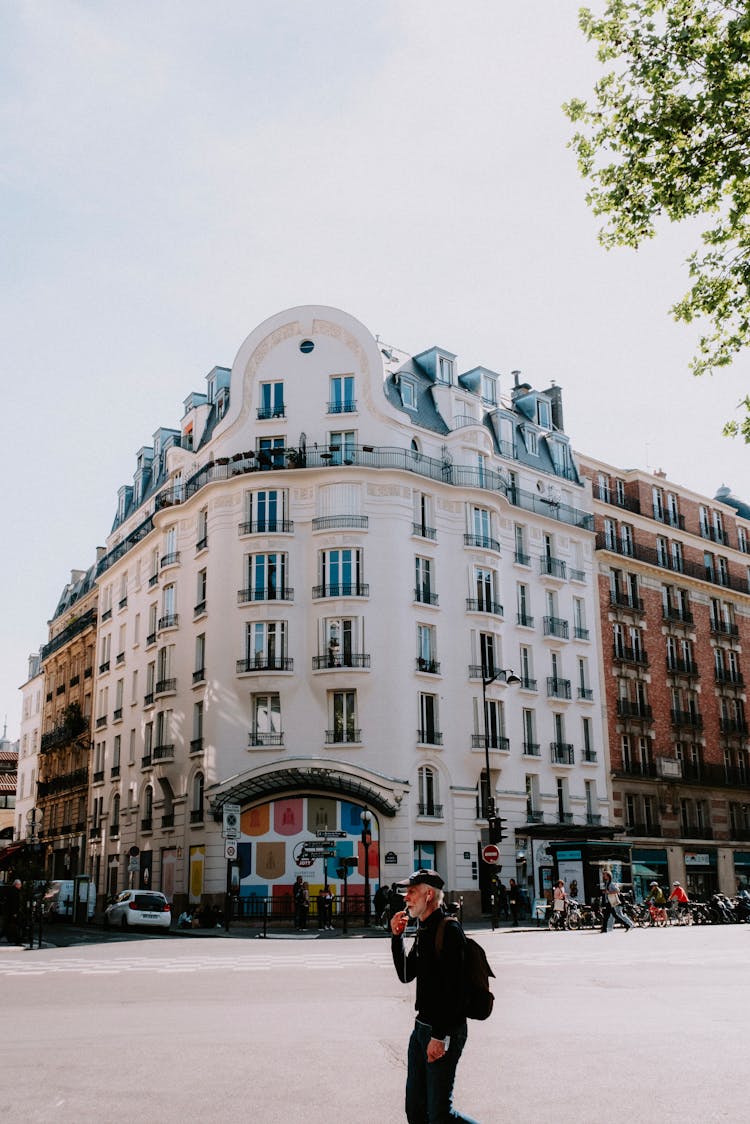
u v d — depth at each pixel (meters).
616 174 13.10
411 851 35.38
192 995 12.70
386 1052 8.30
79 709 55.34
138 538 49.12
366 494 37.81
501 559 42.00
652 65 12.53
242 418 39.97
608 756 45.12
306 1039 8.98
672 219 13.03
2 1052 8.35
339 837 35.25
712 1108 6.21
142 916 32.03
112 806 47.72
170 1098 6.63
